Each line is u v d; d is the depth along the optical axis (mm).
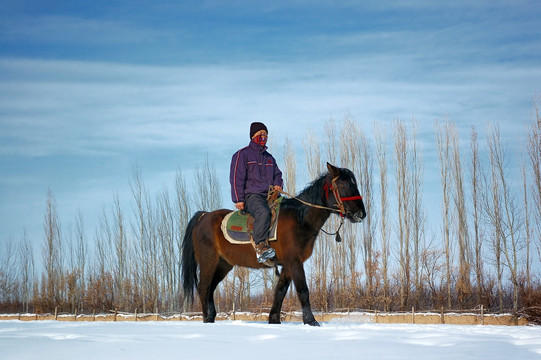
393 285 24078
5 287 38938
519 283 20219
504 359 3723
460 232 23641
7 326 6840
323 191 7590
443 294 23078
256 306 23250
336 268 24953
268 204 7805
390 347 4266
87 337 5070
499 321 19172
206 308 8711
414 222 24672
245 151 8102
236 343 4590
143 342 4648
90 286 31719
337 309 23297
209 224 8719
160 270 31016
